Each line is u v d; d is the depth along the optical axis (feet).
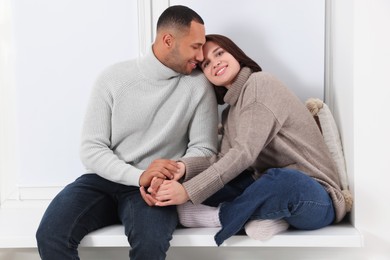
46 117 7.33
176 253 6.42
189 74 6.14
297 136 5.84
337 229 5.74
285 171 5.35
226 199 5.89
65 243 5.17
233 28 7.06
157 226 5.24
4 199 7.38
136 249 5.15
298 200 5.16
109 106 5.99
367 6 5.70
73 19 7.20
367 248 5.92
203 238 5.46
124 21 7.16
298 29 7.00
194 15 5.90
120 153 6.06
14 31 7.25
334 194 5.61
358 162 5.82
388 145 5.77
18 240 5.72
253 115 5.60
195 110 6.14
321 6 6.96
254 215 5.34
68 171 7.36
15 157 7.38
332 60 6.98
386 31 5.69
